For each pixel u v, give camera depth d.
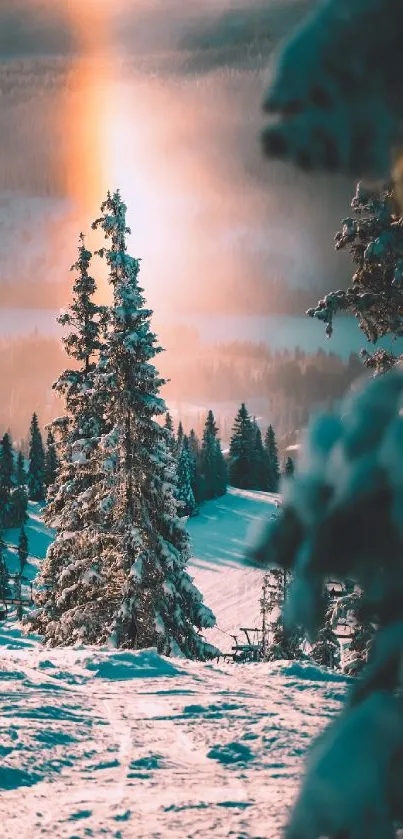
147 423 25.22
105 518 25.59
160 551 24.69
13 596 64.62
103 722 7.81
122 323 25.23
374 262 14.71
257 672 10.34
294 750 6.81
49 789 5.76
